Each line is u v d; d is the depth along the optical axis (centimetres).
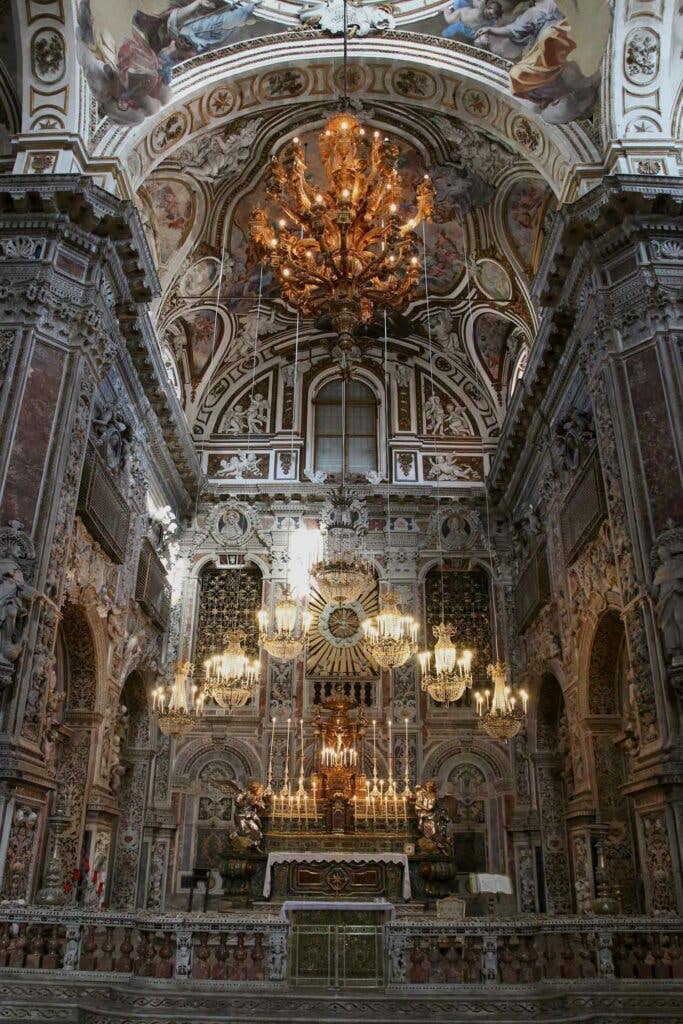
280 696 1856
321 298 1205
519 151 1432
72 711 1338
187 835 1750
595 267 1216
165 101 1348
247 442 2098
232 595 1977
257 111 1503
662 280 1155
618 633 1323
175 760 1802
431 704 1861
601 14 1271
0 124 1393
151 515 1742
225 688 1331
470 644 1927
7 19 1300
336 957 800
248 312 1983
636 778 1011
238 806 1616
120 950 799
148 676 1717
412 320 2017
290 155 1675
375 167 1167
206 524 2011
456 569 1988
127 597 1513
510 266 1716
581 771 1382
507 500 1941
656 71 1265
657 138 1240
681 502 1039
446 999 755
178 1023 738
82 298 1212
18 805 980
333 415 2128
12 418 1096
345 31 1334
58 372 1162
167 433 1747
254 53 1406
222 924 803
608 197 1169
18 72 1295
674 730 952
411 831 1591
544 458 1628
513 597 1917
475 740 1822
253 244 1203
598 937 802
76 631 1328
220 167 1616
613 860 1275
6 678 977
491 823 1767
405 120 1582
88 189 1189
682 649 952
